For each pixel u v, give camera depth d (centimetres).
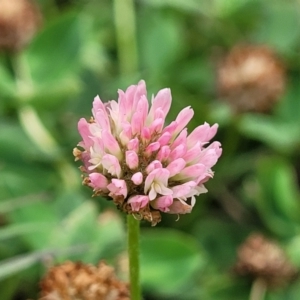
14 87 32
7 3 32
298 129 32
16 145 31
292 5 38
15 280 27
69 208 28
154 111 22
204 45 37
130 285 22
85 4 40
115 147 22
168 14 37
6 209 28
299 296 28
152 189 21
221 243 30
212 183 32
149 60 35
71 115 33
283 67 32
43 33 32
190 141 22
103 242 27
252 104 31
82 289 24
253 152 33
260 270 28
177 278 27
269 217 30
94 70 34
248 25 38
